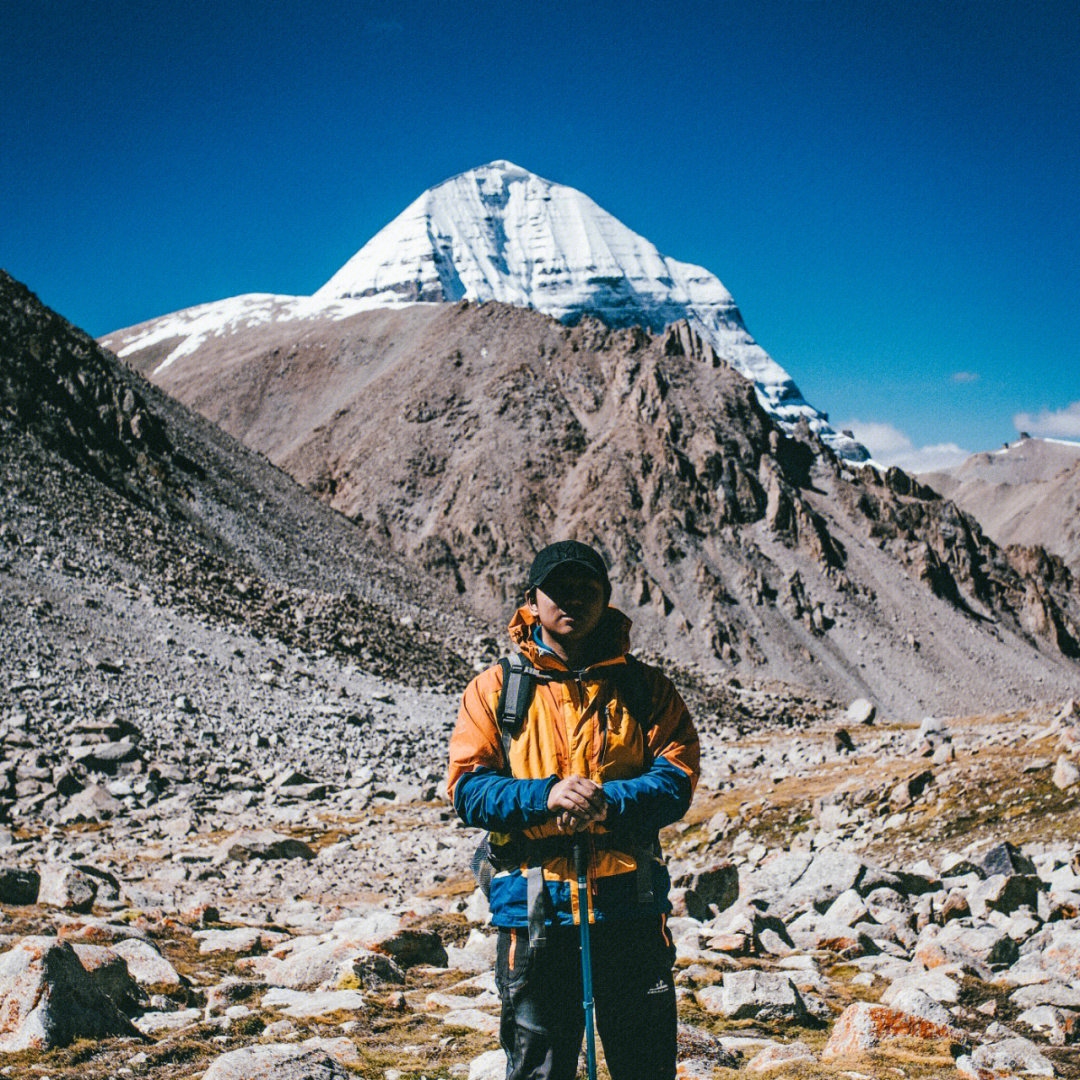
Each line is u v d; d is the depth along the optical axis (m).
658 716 3.74
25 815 23.78
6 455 58.94
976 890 10.49
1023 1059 5.41
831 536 165.12
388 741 38.50
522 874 3.59
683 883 12.38
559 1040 3.53
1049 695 144.12
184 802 26.72
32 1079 4.90
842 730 37.06
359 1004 6.84
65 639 37.41
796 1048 5.69
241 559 75.25
